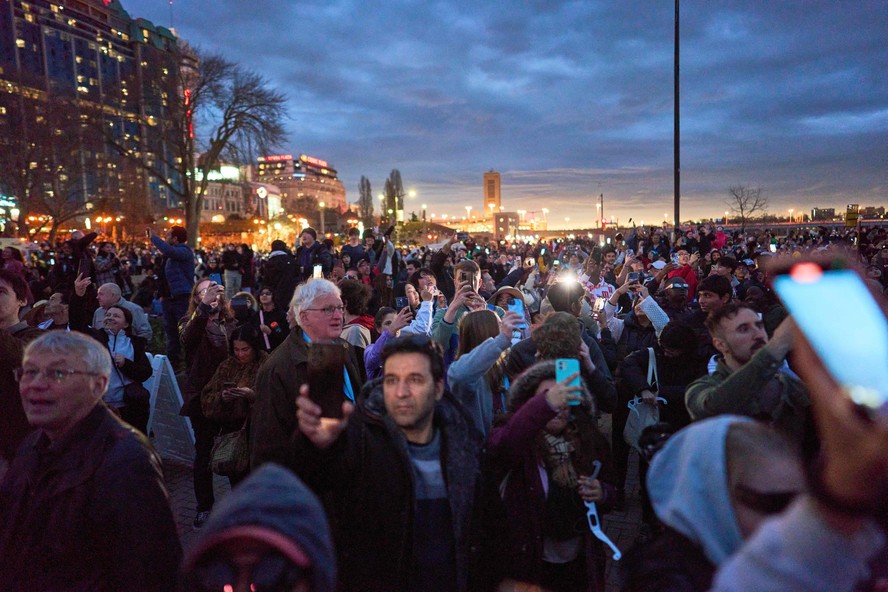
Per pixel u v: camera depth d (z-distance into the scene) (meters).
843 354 0.62
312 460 1.77
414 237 92.88
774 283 0.69
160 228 77.62
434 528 2.09
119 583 1.88
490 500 2.28
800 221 81.06
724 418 1.27
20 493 2.00
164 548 1.97
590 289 7.99
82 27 105.56
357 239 13.12
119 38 113.38
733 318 2.78
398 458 2.07
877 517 0.89
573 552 2.67
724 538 1.16
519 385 2.66
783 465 1.14
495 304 5.34
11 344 2.96
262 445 2.80
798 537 0.78
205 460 4.64
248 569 0.84
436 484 2.15
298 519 0.90
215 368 4.66
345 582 2.07
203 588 0.85
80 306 5.71
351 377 3.29
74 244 7.05
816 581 0.76
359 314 4.85
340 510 2.10
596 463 2.63
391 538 2.02
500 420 2.67
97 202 47.53
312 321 2.99
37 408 1.95
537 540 2.50
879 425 0.62
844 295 0.65
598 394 3.43
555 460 2.60
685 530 1.21
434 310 5.36
